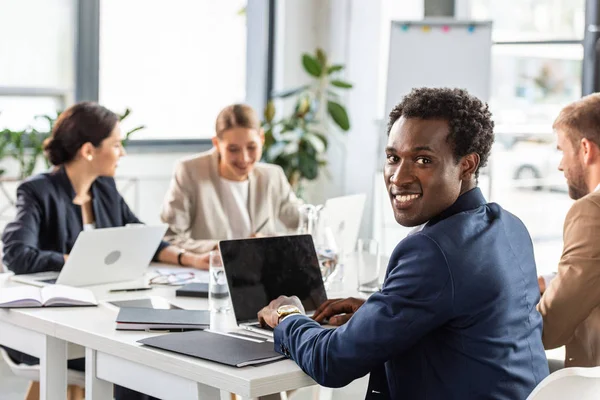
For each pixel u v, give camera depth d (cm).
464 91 214
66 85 603
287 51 701
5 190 545
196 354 222
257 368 214
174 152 650
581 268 254
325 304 262
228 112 418
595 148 278
